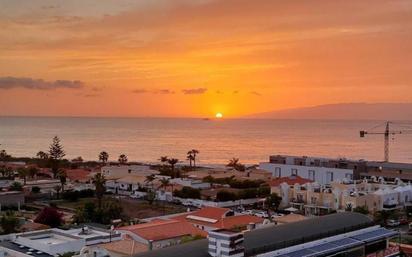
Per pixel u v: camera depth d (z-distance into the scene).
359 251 74.25
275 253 64.62
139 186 185.38
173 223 100.69
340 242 72.56
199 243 63.03
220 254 59.34
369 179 179.50
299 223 75.00
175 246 62.66
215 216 115.94
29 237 93.31
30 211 150.00
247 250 62.66
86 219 127.19
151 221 115.38
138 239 91.06
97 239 94.44
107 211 129.50
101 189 152.62
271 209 148.38
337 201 141.50
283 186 153.62
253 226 99.31
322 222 76.75
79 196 172.62
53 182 192.25
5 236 95.31
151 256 58.91
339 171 198.00
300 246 68.00
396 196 144.62
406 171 189.50
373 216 128.38
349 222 79.12
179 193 166.50
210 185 188.88
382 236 78.56
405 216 139.88
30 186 182.00
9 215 121.06
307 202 147.50
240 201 160.62
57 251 85.88
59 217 124.12
